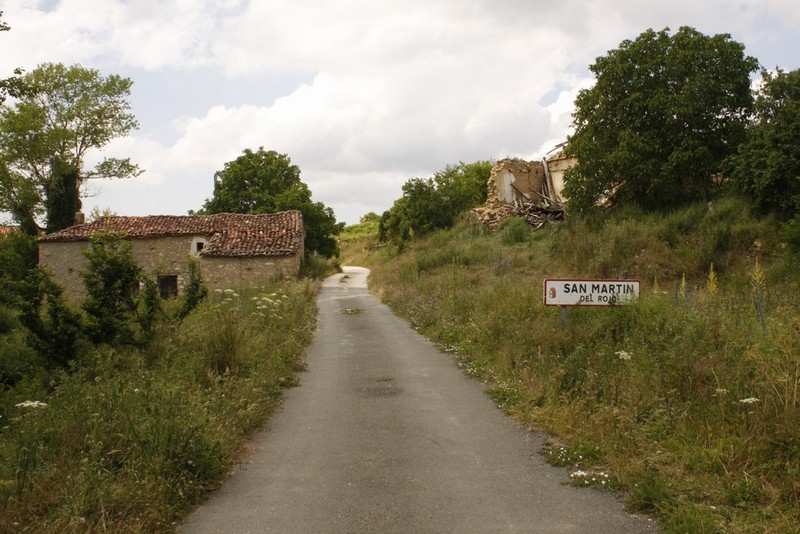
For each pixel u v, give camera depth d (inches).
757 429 202.5
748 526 157.1
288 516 182.2
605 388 274.4
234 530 174.2
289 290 824.3
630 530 164.9
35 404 233.5
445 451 237.3
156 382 279.9
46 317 378.3
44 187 1777.8
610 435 227.3
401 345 498.0
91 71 1861.5
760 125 840.3
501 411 292.8
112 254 389.1
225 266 1162.6
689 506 169.5
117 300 394.0
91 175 1888.5
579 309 407.5
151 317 400.8
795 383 210.4
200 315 484.4
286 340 458.9
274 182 1833.2
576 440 235.3
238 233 1237.7
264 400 309.4
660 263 783.7
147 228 1269.7
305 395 338.6
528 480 204.5
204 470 210.4
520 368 345.7
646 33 973.8
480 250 1076.5
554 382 296.5
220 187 1855.3
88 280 388.5
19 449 207.6
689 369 256.2
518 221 1203.2
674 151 908.0
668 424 227.8
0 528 159.8
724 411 222.5
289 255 1155.9
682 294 408.8
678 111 900.6
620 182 1005.8
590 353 317.4
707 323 302.5
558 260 895.1
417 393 335.0
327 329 607.2
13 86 469.1
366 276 1349.7
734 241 786.8
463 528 169.6
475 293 628.1
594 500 186.1
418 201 1547.7
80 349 374.3
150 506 178.1
